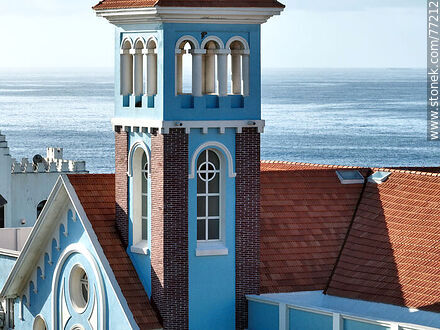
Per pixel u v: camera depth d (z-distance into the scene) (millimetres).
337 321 52656
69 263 59500
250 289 57031
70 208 59062
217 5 55062
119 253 57781
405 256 56125
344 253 58719
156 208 55938
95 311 57688
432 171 66250
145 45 56156
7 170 120062
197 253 56062
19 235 74312
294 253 58875
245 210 56844
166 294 55750
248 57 56406
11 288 62906
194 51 55500
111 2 57156
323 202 61125
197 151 55844
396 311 53812
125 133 57625
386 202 59844
